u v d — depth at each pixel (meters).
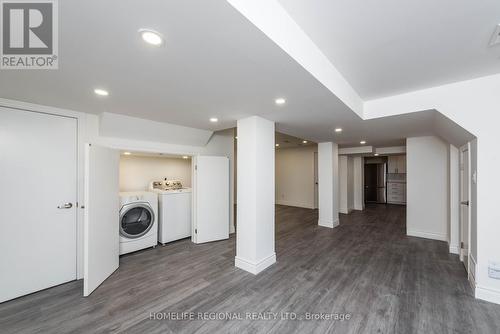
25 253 2.23
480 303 2.04
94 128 2.73
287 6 1.26
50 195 2.39
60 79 1.71
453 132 2.63
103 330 1.72
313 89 1.86
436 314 1.89
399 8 1.26
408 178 4.34
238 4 0.96
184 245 3.71
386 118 2.83
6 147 2.15
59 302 2.10
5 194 2.13
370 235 4.35
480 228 2.13
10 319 1.86
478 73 2.07
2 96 2.08
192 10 0.96
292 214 6.47
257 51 1.29
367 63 1.92
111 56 1.37
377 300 2.10
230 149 4.47
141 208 3.45
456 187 3.31
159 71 1.57
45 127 2.37
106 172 2.58
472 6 1.23
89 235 2.22
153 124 3.03
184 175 4.79
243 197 2.84
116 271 2.73
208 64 1.46
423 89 2.46
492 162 2.08
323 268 2.82
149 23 1.05
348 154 6.58
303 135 4.25
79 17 1.01
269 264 2.89
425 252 3.39
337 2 1.22
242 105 2.33
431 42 1.59
